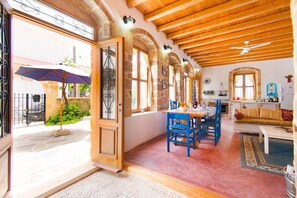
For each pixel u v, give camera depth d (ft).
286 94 21.90
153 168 7.68
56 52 25.21
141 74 13.33
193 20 11.57
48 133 15.43
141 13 11.29
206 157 9.05
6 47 4.91
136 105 12.60
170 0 9.94
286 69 21.93
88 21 8.38
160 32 13.97
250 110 15.57
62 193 6.08
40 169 7.90
